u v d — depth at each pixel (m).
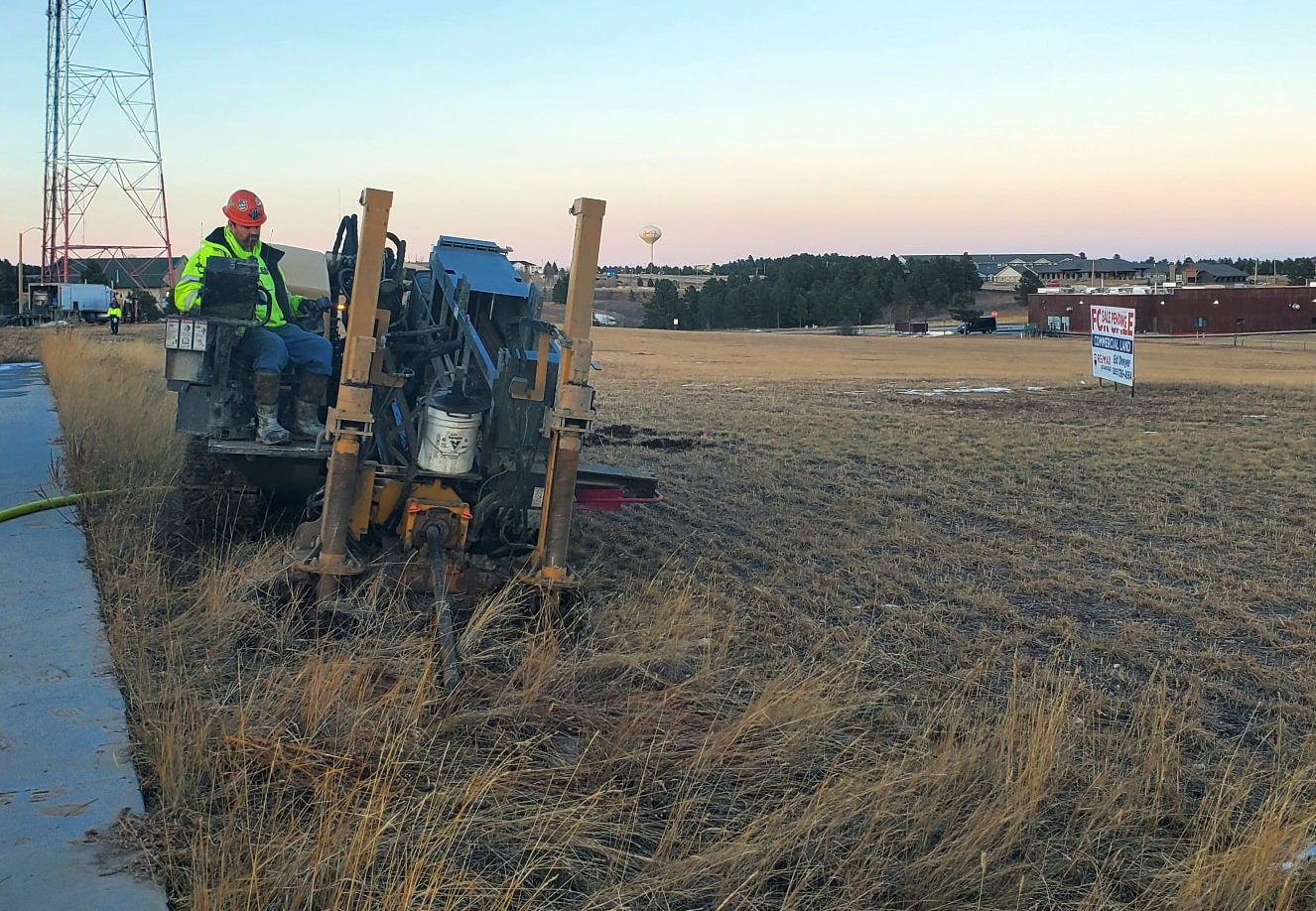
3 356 26.25
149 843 3.80
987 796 4.37
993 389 28.28
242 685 5.21
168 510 8.51
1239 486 13.20
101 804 4.05
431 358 6.87
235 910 3.37
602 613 6.49
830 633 6.69
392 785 4.31
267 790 4.21
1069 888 4.01
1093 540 9.98
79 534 7.93
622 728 4.87
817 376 34.50
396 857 3.79
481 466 6.55
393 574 6.04
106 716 4.81
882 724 5.38
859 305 138.62
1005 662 6.43
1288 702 5.94
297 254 8.85
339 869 3.54
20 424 13.49
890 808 4.28
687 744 4.92
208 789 4.24
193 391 6.98
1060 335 94.00
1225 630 7.18
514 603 5.97
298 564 5.81
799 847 4.06
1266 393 26.91
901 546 9.50
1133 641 6.91
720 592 7.44
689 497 11.45
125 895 3.46
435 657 5.49
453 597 6.38
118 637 5.61
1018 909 3.79
